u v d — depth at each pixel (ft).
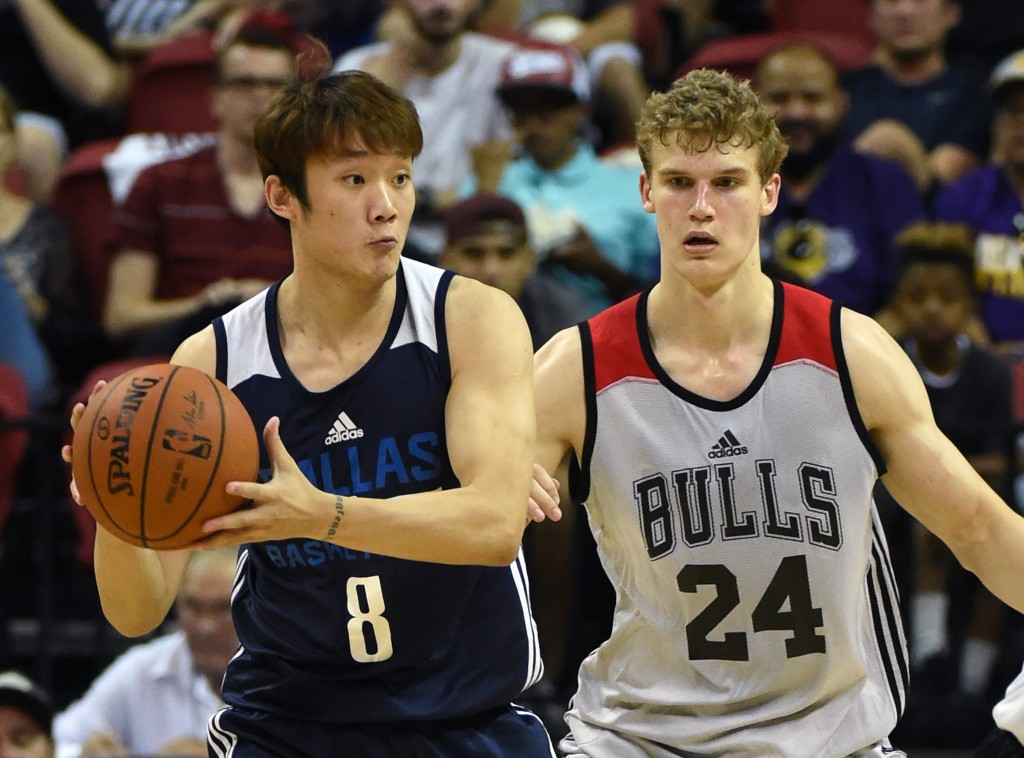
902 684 38.70
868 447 36.65
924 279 66.80
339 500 29.50
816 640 37.32
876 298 74.28
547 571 63.26
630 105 89.10
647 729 38.65
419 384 34.32
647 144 36.68
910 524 65.57
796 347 36.96
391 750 36.06
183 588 60.34
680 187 35.94
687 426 37.19
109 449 29.63
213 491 29.43
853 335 36.86
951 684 64.54
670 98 36.01
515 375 33.68
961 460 36.60
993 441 64.34
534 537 63.21
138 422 29.63
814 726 37.83
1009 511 36.65
